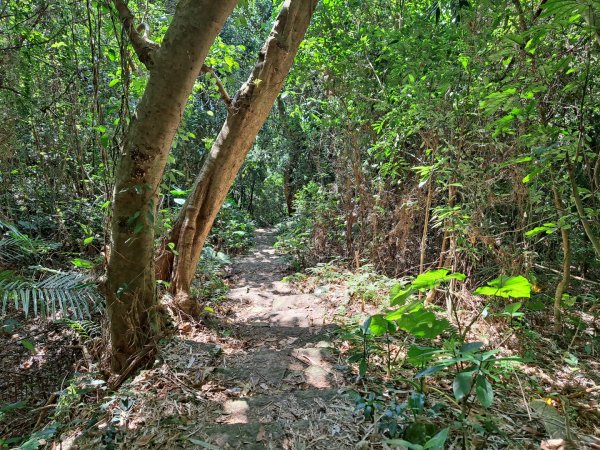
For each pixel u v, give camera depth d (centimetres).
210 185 346
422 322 184
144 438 185
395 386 218
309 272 515
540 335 282
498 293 169
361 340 275
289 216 966
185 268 341
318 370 245
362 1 442
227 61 431
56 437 199
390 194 437
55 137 501
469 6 294
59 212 465
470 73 286
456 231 304
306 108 589
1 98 436
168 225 362
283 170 971
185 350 273
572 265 372
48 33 451
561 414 195
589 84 236
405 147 438
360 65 440
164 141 235
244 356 273
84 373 273
